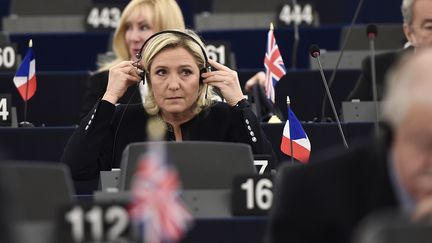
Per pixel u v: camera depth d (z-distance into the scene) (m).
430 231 5.72
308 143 10.88
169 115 10.51
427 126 5.76
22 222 7.33
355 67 15.81
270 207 8.77
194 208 8.90
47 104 14.96
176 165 8.96
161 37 10.46
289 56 17.77
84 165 10.62
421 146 5.82
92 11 18.53
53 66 17.81
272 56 13.11
